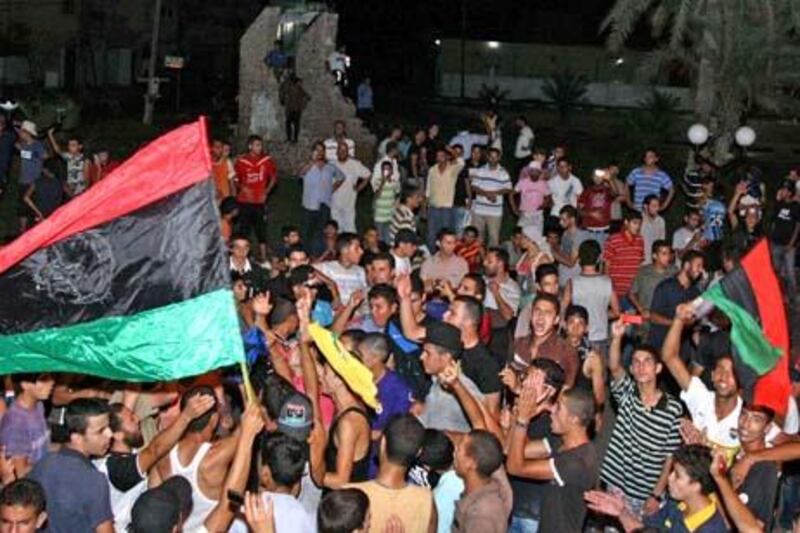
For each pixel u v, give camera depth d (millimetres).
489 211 18781
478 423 7660
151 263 6707
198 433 6867
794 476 9352
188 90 41875
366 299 11109
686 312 8469
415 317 10141
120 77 41469
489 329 12016
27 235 6727
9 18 38969
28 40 39031
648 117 29359
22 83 38344
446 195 18797
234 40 43344
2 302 6766
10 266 6723
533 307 9594
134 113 36938
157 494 5996
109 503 6562
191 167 6715
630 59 51500
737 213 17562
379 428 8094
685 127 33906
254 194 18297
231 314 6715
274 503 6230
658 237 16953
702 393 8281
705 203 18172
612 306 12430
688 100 42250
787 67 26312
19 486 5934
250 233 20375
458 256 13539
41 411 7551
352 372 7480
